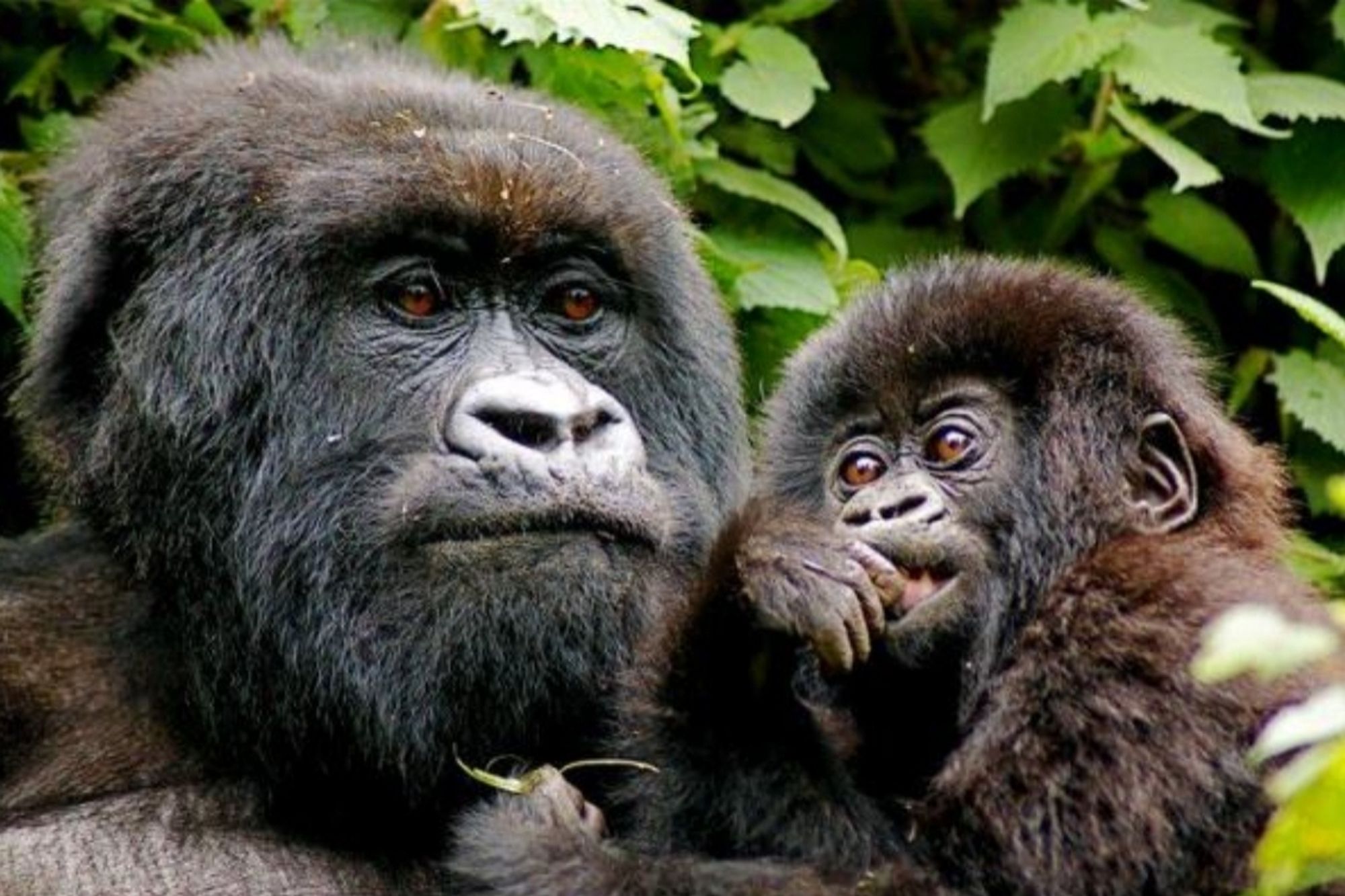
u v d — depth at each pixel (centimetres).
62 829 1047
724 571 983
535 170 1062
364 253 1052
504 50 1362
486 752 1029
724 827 984
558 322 1074
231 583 1054
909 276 1141
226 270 1058
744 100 1437
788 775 980
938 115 1540
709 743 990
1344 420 1464
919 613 1043
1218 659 647
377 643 1018
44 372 1109
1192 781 941
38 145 1359
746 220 1447
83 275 1092
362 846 1072
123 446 1073
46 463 1135
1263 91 1495
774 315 1418
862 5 1686
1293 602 1005
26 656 1092
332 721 1038
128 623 1095
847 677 1063
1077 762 956
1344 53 1625
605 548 1007
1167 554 1017
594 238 1072
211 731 1067
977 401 1081
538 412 1010
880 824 988
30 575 1122
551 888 955
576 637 1002
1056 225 1577
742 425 1156
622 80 1356
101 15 1379
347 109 1083
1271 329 1595
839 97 1631
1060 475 1059
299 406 1047
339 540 1032
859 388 1107
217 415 1054
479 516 1001
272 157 1069
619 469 1015
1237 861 935
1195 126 1588
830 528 1046
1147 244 1628
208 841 1051
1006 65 1466
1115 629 985
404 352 1050
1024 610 1046
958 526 1058
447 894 1049
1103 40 1462
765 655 982
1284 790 656
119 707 1086
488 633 998
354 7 1394
